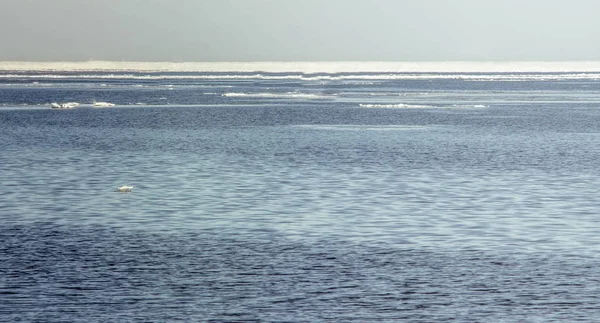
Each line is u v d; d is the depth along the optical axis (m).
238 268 54.44
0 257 57.03
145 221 69.75
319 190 85.62
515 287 50.34
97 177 95.69
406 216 71.62
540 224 68.19
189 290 49.75
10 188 87.50
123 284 50.84
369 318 44.97
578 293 49.19
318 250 59.19
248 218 70.94
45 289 49.78
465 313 45.81
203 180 93.06
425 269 54.16
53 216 72.00
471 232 65.12
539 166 106.31
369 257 57.22
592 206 76.44
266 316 45.22
